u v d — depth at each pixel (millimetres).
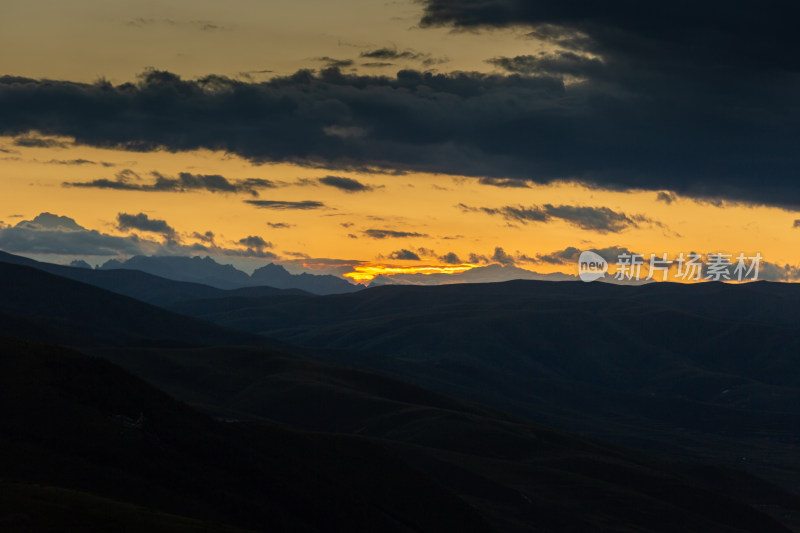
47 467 99562
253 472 122312
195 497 107125
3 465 96875
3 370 118938
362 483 143375
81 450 105688
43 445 104250
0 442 101938
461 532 144000
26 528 69625
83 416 113812
